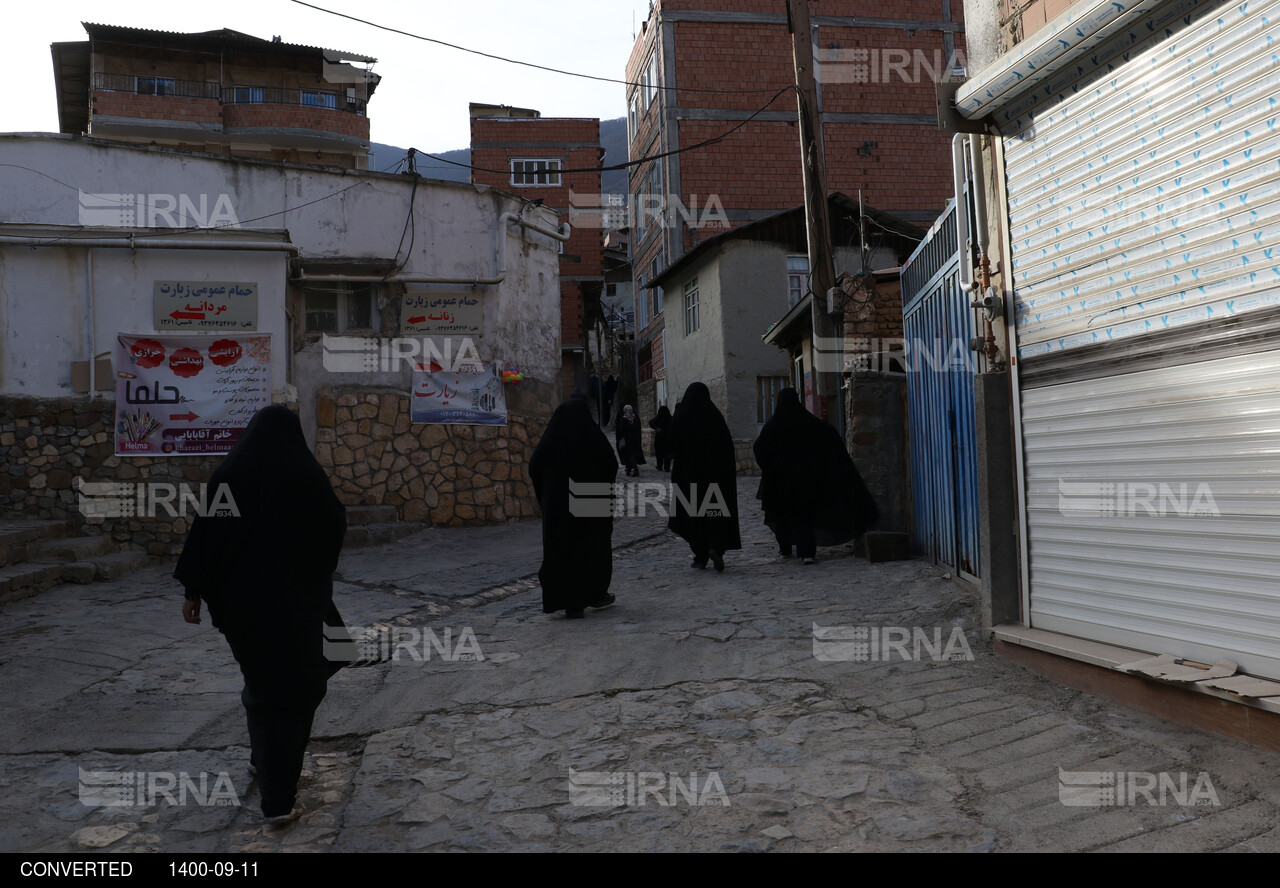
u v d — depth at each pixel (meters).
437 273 12.26
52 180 10.28
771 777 3.55
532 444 13.08
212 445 10.10
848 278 10.25
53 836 3.35
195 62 29.97
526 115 33.22
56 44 28.88
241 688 5.19
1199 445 3.73
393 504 11.70
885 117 26.11
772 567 8.29
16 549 8.35
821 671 4.86
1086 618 4.40
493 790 3.63
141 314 10.06
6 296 9.75
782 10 25.84
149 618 6.98
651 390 28.25
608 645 5.67
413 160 12.40
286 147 31.19
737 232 20.05
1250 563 3.51
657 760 3.83
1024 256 4.80
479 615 6.95
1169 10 3.76
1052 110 4.52
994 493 4.96
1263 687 3.32
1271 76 3.37
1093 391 4.32
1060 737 3.66
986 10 5.11
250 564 3.42
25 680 5.29
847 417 9.55
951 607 5.89
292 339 11.48
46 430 9.71
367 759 4.05
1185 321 3.79
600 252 31.42
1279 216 3.36
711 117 25.48
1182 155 3.77
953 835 2.96
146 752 4.21
